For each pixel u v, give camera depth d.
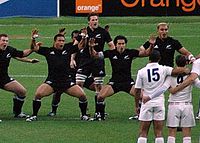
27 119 54.38
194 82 43.56
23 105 60.47
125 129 51.66
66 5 100.31
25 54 54.69
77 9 100.31
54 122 53.94
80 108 55.12
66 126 52.53
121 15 100.62
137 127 52.28
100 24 98.62
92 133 50.41
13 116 56.16
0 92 65.75
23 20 100.00
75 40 55.28
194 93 64.69
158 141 43.97
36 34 54.12
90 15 57.91
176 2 100.31
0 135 49.53
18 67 76.75
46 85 54.28
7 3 100.25
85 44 54.84
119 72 54.00
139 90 44.66
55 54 54.28
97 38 57.72
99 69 57.06
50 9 100.62
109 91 53.94
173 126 44.19
